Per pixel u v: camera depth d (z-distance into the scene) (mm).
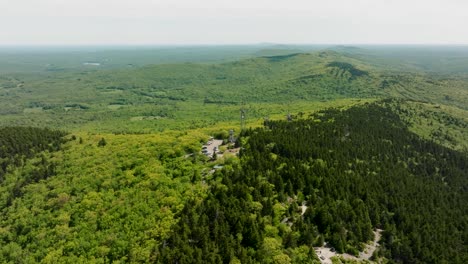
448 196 151000
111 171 138625
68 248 100250
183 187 113062
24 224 117250
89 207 117000
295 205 100125
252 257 82125
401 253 97812
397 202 121188
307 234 89312
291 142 144875
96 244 99188
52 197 129750
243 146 141500
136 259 86812
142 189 119000
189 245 84062
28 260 101125
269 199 97688
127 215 106312
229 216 90062
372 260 91188
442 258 101250
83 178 136625
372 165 153625
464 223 127750
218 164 123938
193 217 92500
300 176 114375
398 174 153750
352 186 120438
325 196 108438
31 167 158000
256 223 89250
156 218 100000
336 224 95188
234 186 101125
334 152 148625
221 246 81875
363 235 99000
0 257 104875
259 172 112750
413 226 110188
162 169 130625
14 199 136500
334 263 85000
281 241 87188
